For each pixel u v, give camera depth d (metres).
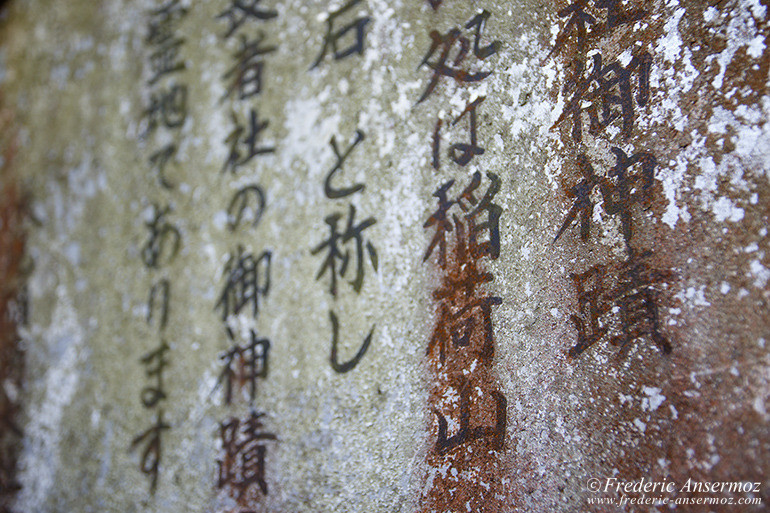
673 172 0.37
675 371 0.36
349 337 0.42
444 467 0.40
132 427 0.50
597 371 0.38
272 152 0.46
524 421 0.39
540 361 0.39
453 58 0.42
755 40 0.35
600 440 0.37
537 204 0.40
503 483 0.39
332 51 0.45
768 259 0.34
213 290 0.48
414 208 0.41
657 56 0.37
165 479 0.47
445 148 0.41
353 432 0.41
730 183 0.35
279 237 0.45
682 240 0.36
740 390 0.34
